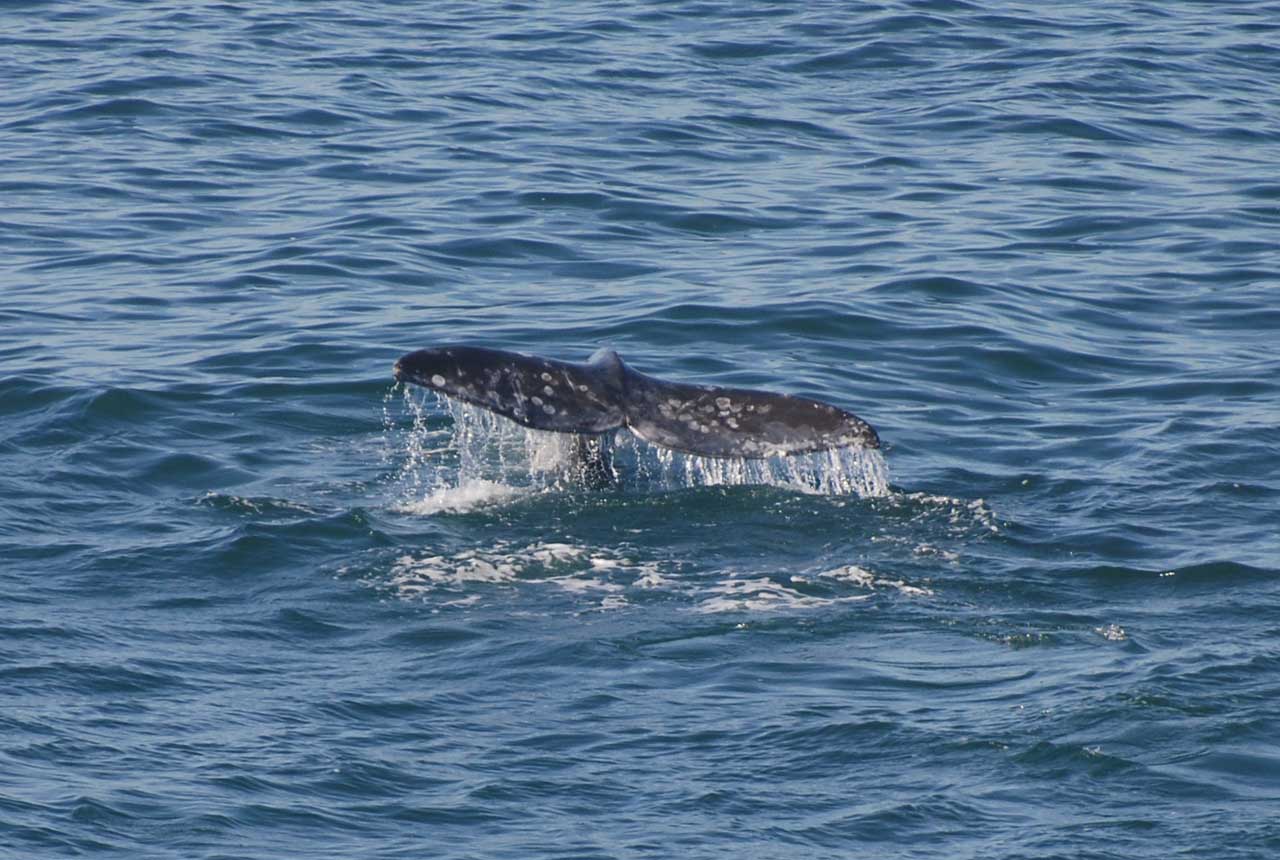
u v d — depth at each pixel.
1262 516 58.56
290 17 143.50
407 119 117.06
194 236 93.88
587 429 55.47
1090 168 109.06
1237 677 45.53
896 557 54.50
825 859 37.41
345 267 88.88
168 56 129.62
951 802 39.69
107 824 37.84
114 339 77.44
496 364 55.97
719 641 48.28
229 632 48.50
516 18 145.62
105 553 53.81
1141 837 38.31
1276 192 104.56
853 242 94.56
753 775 40.84
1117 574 53.38
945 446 66.25
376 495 59.50
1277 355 78.31
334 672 46.12
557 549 54.69
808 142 114.69
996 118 119.81
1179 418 69.31
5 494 58.75
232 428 66.69
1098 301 85.62
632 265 90.25
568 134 114.44
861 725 43.12
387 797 39.66
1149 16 149.00
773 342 79.12
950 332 80.56
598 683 45.59
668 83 127.19
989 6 150.00
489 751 41.88
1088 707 43.75
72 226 94.94
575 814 39.09
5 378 70.81
